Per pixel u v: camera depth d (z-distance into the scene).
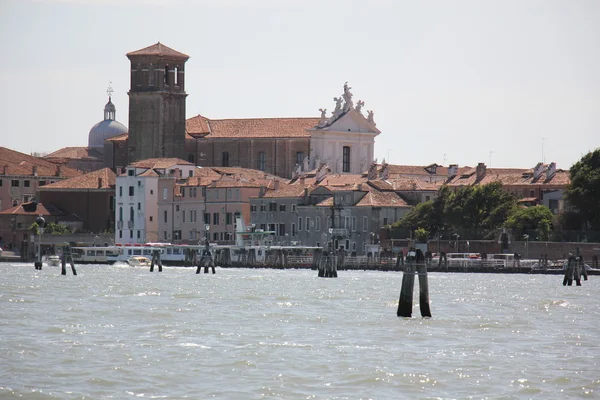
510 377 173.50
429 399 161.75
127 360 182.25
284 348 193.12
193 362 181.12
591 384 170.00
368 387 167.50
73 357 184.12
